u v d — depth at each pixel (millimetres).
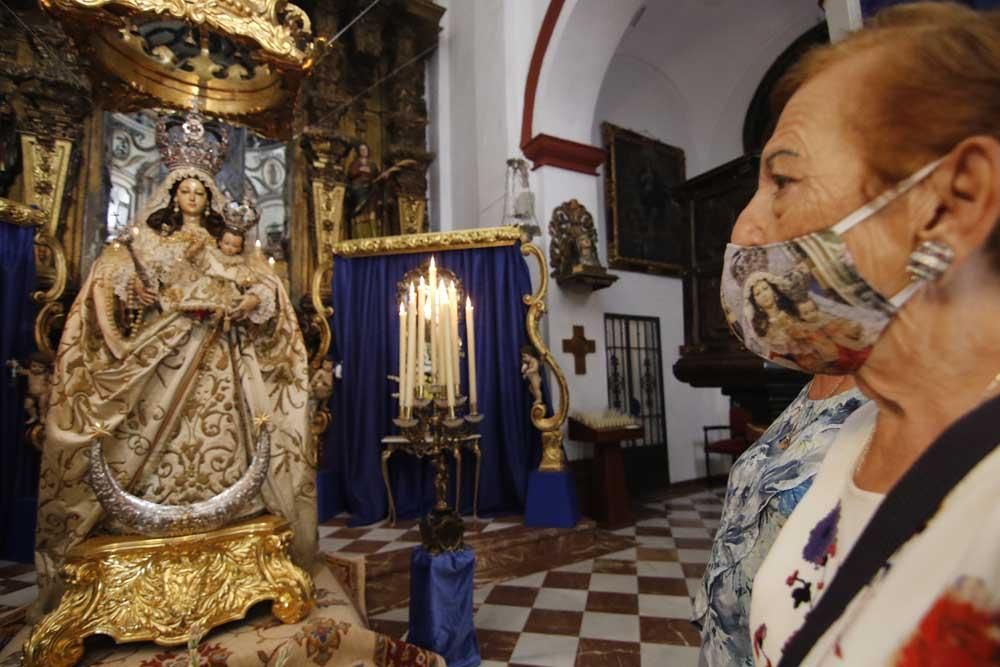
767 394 2152
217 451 2027
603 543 3596
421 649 1865
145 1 2066
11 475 3260
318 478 3891
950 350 335
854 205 370
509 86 4816
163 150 2154
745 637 606
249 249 2332
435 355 1773
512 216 4168
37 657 1524
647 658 2107
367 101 5656
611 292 5367
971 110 325
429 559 1931
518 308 3971
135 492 1896
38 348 3412
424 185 5656
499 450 3912
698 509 4629
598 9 4273
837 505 411
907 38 368
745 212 473
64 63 4012
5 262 3393
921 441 342
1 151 3801
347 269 4164
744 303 460
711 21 5406
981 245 320
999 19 345
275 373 2279
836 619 321
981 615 230
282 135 2980
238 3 2258
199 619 1702
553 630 2348
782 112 450
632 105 5797
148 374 1902
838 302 380
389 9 5551
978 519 256
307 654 1738
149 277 1955
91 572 1689
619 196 5492
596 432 4020
